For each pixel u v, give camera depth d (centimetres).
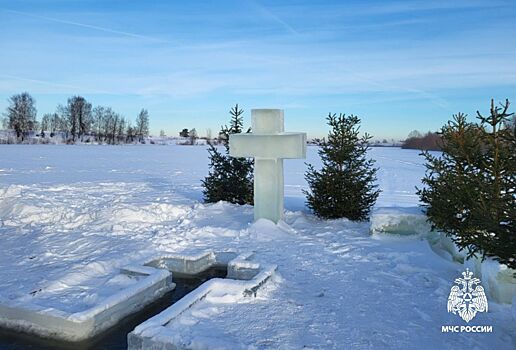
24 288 582
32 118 8350
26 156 4300
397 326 466
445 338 439
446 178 684
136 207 1184
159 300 591
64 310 509
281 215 1005
